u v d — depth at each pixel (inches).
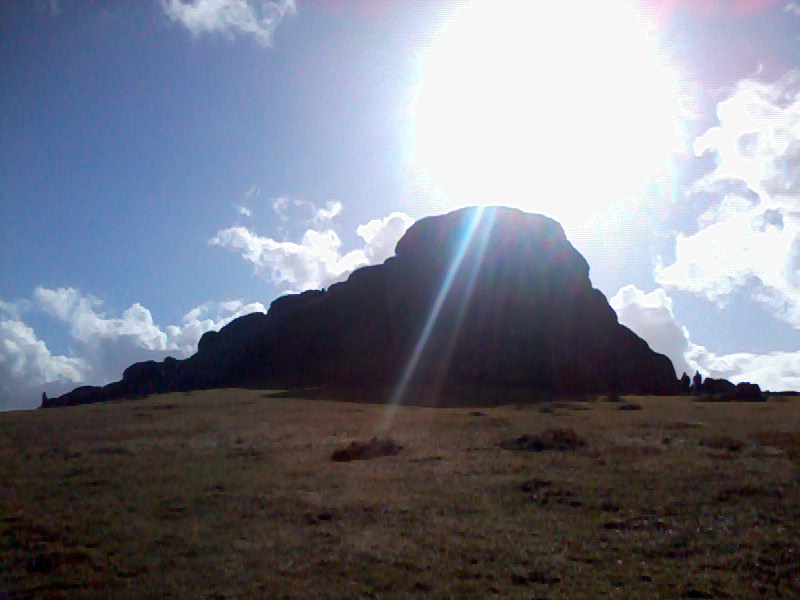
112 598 415.8
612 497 597.3
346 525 539.2
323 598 402.6
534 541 492.1
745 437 912.9
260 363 2463.1
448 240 2481.5
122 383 2586.1
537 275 2404.0
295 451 897.5
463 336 2225.6
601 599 394.0
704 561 448.8
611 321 2461.9
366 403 1635.1
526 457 796.0
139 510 612.1
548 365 2180.1
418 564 450.3
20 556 499.5
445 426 1123.9
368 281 2536.9
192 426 1192.2
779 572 428.5
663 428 1040.2
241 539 516.7
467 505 585.0
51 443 1046.4
